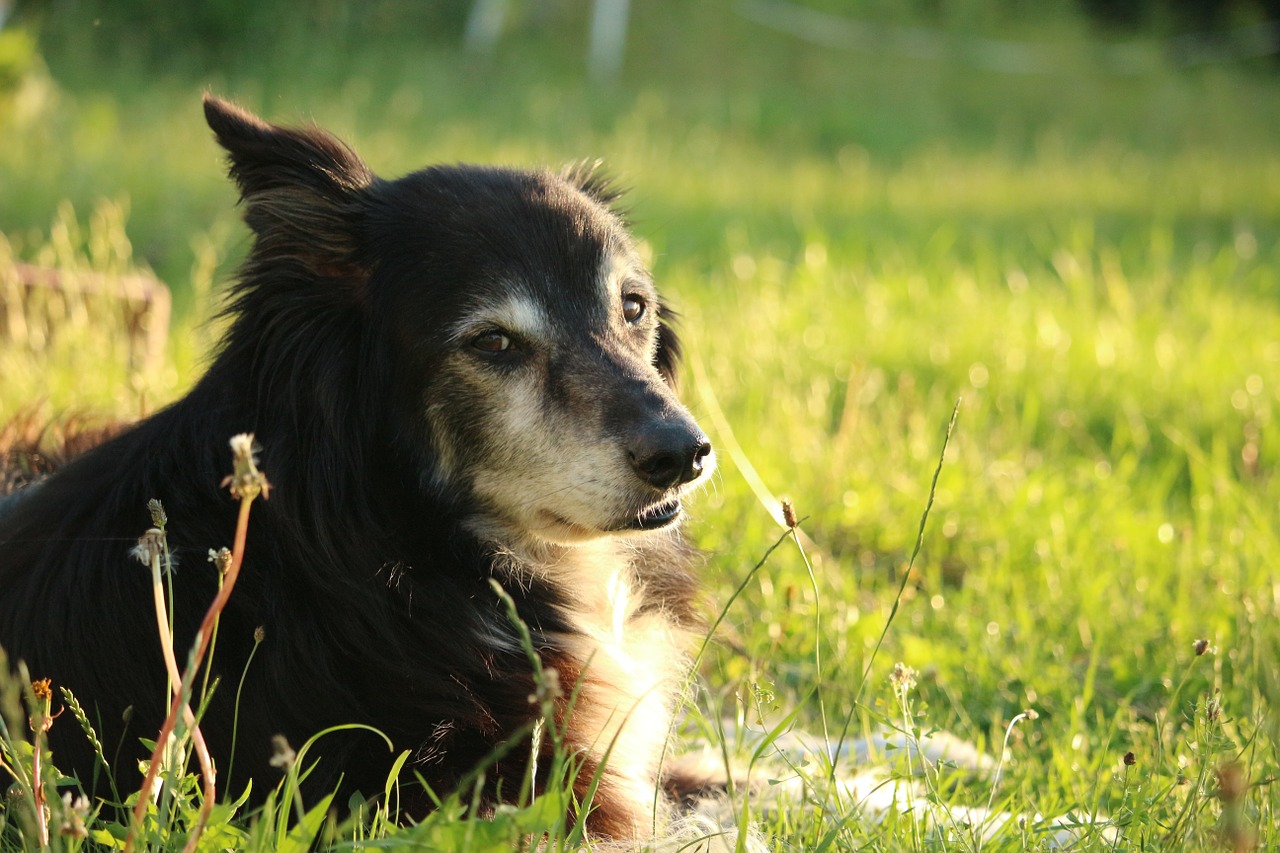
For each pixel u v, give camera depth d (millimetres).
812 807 4172
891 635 5895
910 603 6219
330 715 3760
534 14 23750
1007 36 28234
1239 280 12781
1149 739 4805
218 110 4094
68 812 2740
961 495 7379
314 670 3787
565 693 4051
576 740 3896
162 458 3963
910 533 7086
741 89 22891
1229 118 25438
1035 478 7523
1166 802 3930
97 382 7422
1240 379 9656
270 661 3746
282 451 3934
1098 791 3977
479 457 4148
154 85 18219
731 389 8625
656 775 4344
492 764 3695
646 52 23828
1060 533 6910
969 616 6070
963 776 4344
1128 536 7047
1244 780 3629
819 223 15047
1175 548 6836
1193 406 9102
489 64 21531
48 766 3049
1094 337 10312
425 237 4125
